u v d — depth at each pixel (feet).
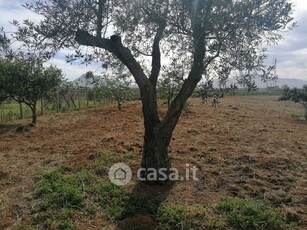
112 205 20.11
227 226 17.84
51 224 17.97
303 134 41.14
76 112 65.62
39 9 19.86
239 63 19.20
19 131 44.14
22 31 20.12
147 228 17.63
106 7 20.30
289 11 17.81
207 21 18.03
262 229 17.62
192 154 29.53
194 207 19.57
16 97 48.34
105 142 33.94
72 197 20.49
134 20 20.75
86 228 17.80
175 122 22.66
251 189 22.39
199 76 21.38
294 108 78.84
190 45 21.47
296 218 18.72
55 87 53.78
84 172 24.75
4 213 19.40
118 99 64.34
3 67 46.24
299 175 25.64
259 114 61.31
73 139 37.47
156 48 22.86
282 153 30.91
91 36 20.38
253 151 31.19
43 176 24.34
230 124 45.96
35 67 46.62
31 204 20.33
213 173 25.23
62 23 19.97
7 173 25.79
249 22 17.84
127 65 21.91
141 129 41.14
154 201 20.43
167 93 44.98
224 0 17.63
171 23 20.02
